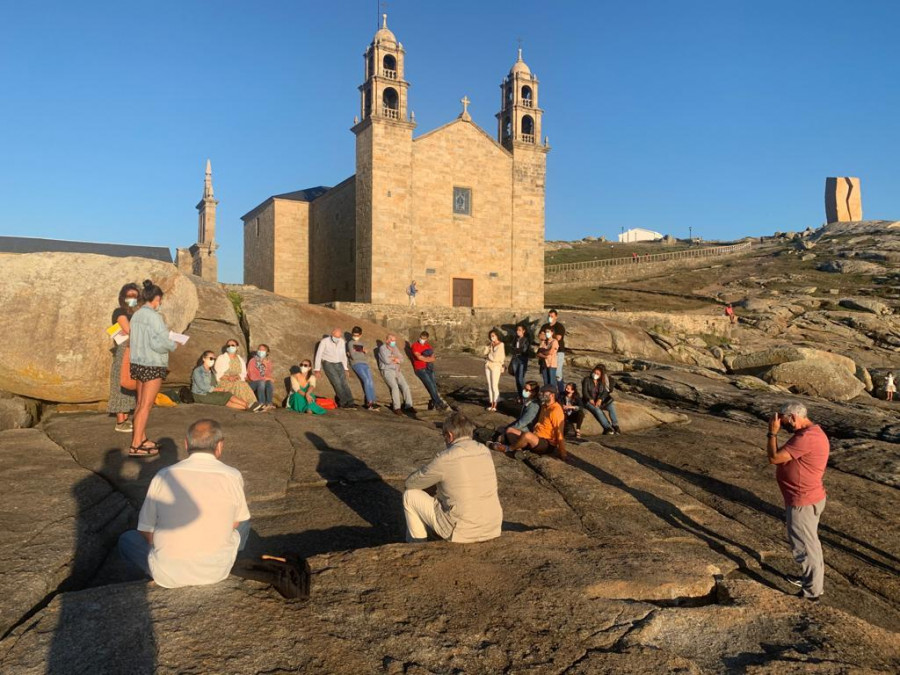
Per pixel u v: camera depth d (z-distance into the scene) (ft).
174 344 24.29
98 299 31.60
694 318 108.58
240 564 14.32
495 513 17.44
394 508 22.72
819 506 20.17
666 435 40.14
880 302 150.61
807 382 72.54
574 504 25.00
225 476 13.74
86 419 29.07
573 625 12.98
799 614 14.40
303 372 39.63
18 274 30.96
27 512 17.40
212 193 159.33
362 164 120.37
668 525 24.20
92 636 11.37
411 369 48.98
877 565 23.03
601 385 40.52
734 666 12.09
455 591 14.21
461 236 126.00
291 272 156.46
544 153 135.44
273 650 11.51
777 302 154.51
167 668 10.63
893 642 13.66
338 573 14.92
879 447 37.09
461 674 11.23
